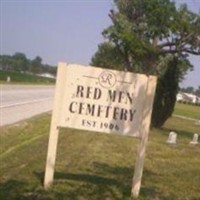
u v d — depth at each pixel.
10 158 11.17
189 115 63.81
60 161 11.59
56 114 8.38
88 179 9.77
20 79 89.50
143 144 8.52
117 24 49.97
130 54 51.53
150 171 12.30
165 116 29.80
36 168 10.16
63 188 8.59
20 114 23.67
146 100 8.44
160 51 46.00
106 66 55.31
